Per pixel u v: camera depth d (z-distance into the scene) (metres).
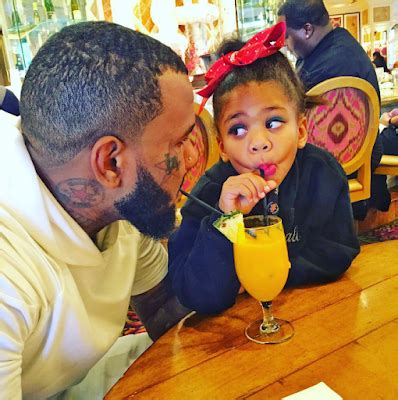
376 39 5.70
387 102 3.55
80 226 0.85
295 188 1.08
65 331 0.82
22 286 0.73
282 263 0.82
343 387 0.66
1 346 0.69
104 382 1.13
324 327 0.82
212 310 0.93
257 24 3.65
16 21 2.80
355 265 1.06
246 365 0.75
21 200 0.77
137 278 1.19
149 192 0.78
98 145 0.71
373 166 2.57
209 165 2.05
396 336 0.77
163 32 3.09
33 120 0.71
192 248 0.99
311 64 2.50
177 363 0.78
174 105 0.74
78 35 0.71
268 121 1.03
